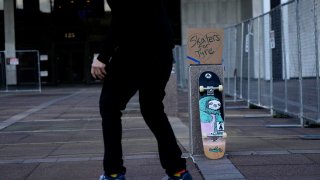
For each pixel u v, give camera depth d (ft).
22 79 92.53
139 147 26.84
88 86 112.16
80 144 28.81
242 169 20.47
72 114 47.39
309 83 34.06
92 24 120.26
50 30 119.65
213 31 23.27
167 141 14.78
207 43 23.24
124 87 14.32
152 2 14.16
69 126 38.09
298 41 34.86
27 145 29.04
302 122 35.12
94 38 120.47
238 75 56.08
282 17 38.11
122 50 14.07
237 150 24.76
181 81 86.53
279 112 41.47
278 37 39.93
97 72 14.28
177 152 14.93
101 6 120.16
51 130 35.88
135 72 14.19
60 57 121.49
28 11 118.83
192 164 21.72
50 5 119.65
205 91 22.20
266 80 44.47
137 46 14.06
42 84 119.75
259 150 24.68
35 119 43.78
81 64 121.60
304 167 20.72
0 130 36.55
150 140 29.40
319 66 32.42
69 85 117.80
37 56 92.38
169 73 14.70
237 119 40.96
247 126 35.91
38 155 25.41
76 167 22.02
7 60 92.53
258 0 105.91
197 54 23.24
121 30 13.96
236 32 56.44
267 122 38.47
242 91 53.88
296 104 36.81
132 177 19.70
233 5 115.14
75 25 120.26
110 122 14.38
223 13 115.14
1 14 117.60
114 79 14.24
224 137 22.29
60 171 21.33
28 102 64.95
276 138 29.27
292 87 37.55
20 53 92.68
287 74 38.42
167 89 43.09
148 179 19.34
